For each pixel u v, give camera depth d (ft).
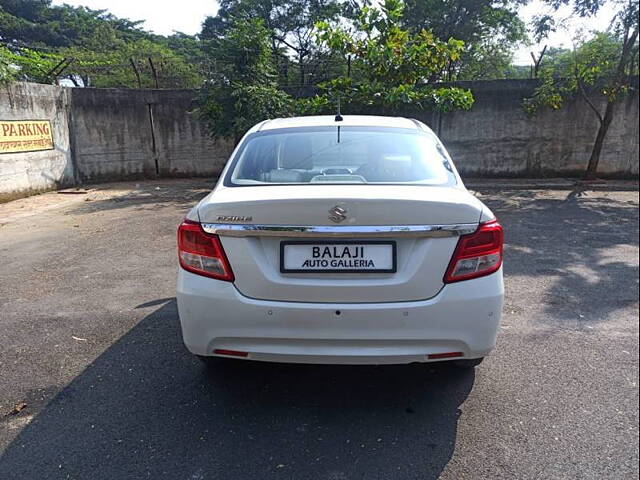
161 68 64.39
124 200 32.04
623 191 35.99
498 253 7.59
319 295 7.27
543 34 40.60
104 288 14.66
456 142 42.63
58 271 16.44
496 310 7.52
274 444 7.43
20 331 11.55
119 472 6.81
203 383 9.16
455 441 7.53
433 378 9.35
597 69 38.17
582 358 10.23
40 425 7.88
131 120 41.91
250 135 10.35
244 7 86.22
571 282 15.23
